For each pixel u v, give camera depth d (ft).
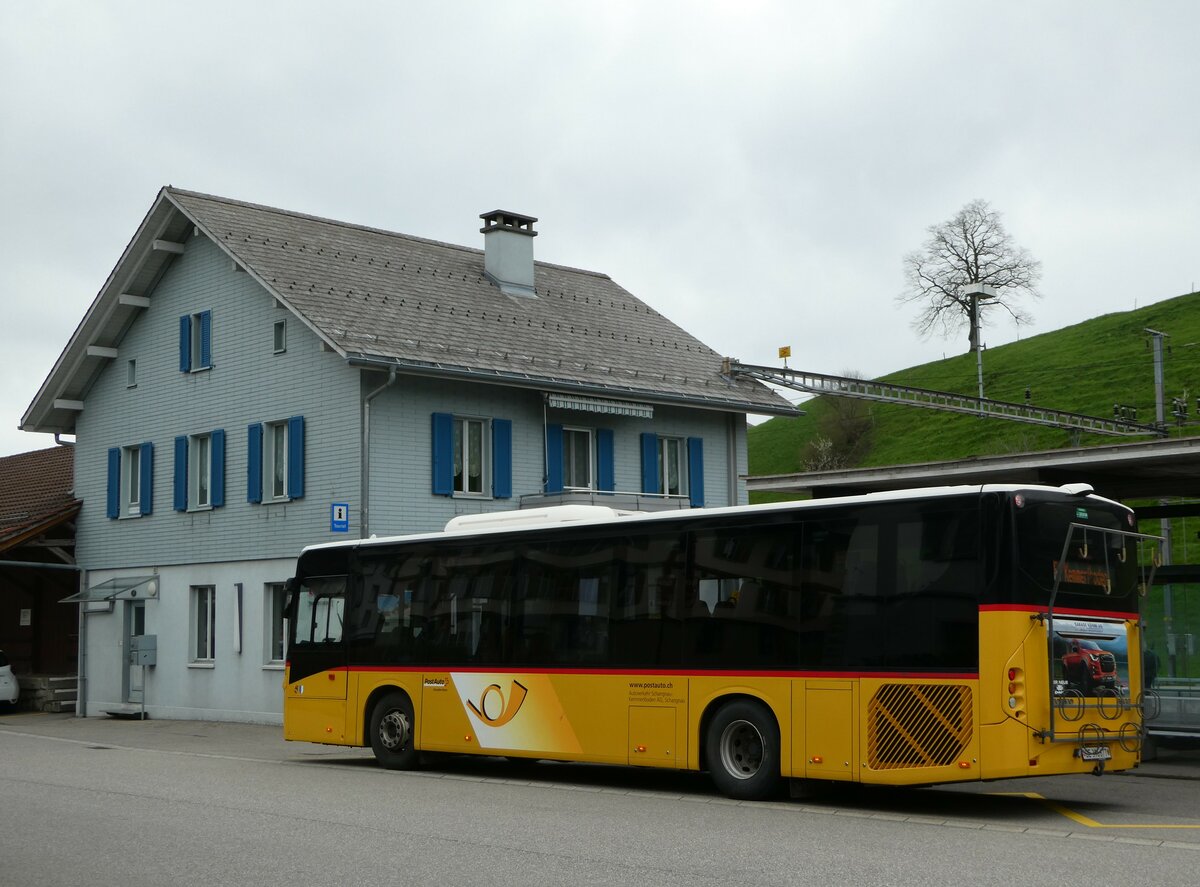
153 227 104.27
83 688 112.27
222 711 98.73
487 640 57.31
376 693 62.08
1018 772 41.81
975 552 43.06
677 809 44.65
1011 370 350.84
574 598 54.24
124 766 62.95
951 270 333.62
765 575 48.03
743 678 47.96
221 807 45.39
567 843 36.47
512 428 96.84
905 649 43.98
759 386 115.14
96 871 33.09
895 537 44.88
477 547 58.59
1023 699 42.16
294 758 68.44
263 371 96.94
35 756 69.51
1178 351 313.94
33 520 111.24
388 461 89.81
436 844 36.42
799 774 46.01
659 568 51.44
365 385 89.04
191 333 104.37
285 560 94.07
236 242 97.96
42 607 125.18
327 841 37.19
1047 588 43.34
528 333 103.86
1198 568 62.18
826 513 46.73
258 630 96.02
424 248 114.01
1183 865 32.14
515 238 113.29
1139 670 46.98
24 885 31.50
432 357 90.43
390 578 62.28
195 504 103.30
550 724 54.24
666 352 113.70
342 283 98.17
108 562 111.14
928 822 41.01
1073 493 45.14
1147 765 59.82
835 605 45.85
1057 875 30.83
